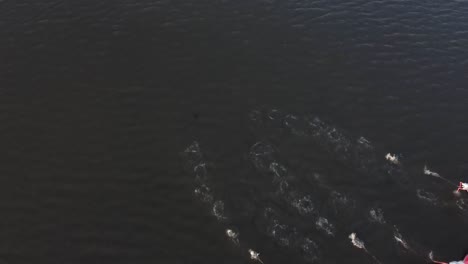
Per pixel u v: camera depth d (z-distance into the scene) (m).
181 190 48.38
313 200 47.22
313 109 57.12
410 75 62.50
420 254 43.62
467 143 54.25
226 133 53.91
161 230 45.12
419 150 53.09
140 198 47.78
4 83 59.34
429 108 58.19
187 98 58.12
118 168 50.50
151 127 54.66
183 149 52.25
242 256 42.88
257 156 51.28
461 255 43.66
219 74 61.41
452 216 46.84
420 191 48.91
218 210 46.47
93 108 56.75
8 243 43.88
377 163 51.31
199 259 42.81
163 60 63.19
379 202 47.56
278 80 60.88
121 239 44.47
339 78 61.59
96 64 62.31
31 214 46.31
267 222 45.38
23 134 53.69
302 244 43.69
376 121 56.12
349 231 44.94
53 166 50.59
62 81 59.94
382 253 43.50
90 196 47.97
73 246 43.84
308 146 52.66
